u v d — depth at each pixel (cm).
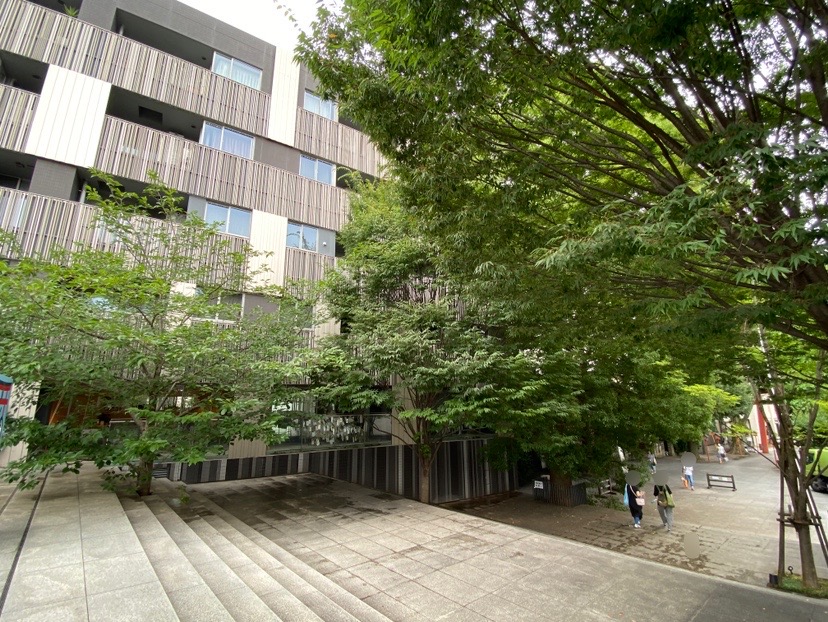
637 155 518
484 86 415
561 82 448
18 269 604
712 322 368
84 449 689
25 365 601
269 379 855
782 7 343
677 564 878
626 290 495
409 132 513
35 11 1127
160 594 337
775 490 1811
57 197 1069
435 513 965
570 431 1272
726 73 355
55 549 439
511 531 822
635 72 405
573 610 501
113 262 736
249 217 1394
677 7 295
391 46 430
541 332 658
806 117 368
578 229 453
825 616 504
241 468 1340
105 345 684
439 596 537
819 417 830
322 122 1619
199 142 1361
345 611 438
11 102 1059
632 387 1362
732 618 493
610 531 1128
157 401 814
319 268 1479
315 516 936
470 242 519
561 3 343
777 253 332
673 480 2116
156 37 1395
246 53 1513
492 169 512
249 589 415
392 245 1152
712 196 285
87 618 293
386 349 978
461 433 1556
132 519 604
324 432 1287
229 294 993
